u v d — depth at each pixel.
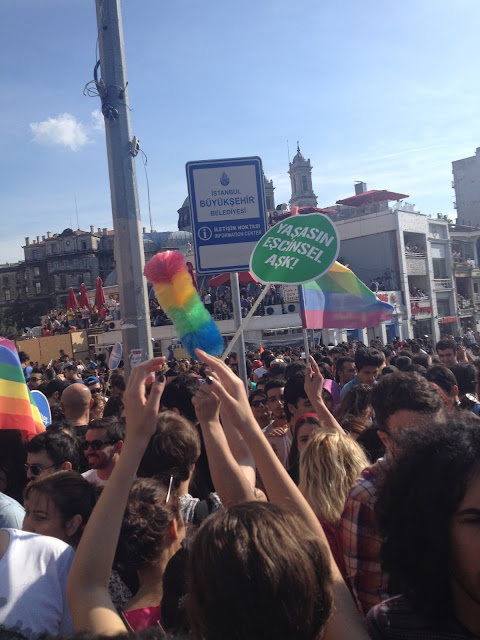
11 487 3.93
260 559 1.24
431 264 43.25
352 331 34.28
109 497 1.66
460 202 61.28
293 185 88.00
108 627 1.45
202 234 4.96
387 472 1.56
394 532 1.43
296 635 1.23
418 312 41.09
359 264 42.12
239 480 1.89
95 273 85.81
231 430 2.32
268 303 32.88
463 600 1.36
